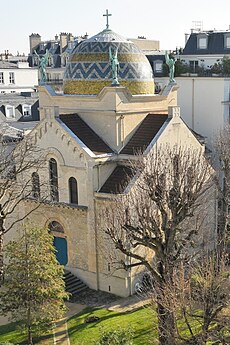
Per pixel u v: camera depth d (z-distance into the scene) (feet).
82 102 154.20
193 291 95.50
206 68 239.50
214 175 157.69
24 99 264.52
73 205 145.79
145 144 148.56
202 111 203.82
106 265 141.38
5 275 126.82
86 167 141.59
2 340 115.96
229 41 246.47
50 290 111.04
